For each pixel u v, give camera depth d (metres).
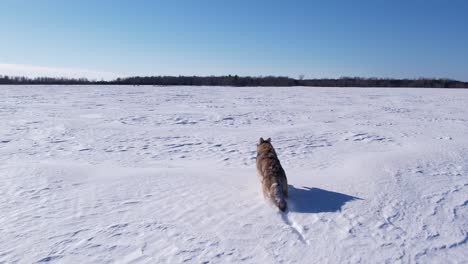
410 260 3.69
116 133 13.42
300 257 3.73
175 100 32.03
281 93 45.03
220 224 4.52
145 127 15.17
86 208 5.16
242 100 32.53
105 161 8.78
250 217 4.74
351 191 5.74
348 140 11.91
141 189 6.00
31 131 13.71
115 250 3.89
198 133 13.62
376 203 5.20
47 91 45.91
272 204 5.19
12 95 36.53
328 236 4.19
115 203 5.34
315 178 6.58
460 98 36.09
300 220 4.63
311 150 10.08
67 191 5.98
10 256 3.79
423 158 8.25
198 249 3.89
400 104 28.84
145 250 3.88
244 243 4.02
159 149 10.52
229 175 6.92
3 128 14.39
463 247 3.97
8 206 5.30
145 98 34.28
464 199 5.45
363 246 3.96
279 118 18.89
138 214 4.90
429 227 4.45
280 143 11.30
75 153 9.79
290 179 6.57
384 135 12.95
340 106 26.77
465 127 15.23
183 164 8.48
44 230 4.43
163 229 4.40
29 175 6.97
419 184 6.16
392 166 7.38
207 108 24.41
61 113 20.34
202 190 5.90
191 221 4.63
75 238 4.19
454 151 9.18
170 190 5.92
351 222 4.56
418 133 13.45
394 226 4.47
